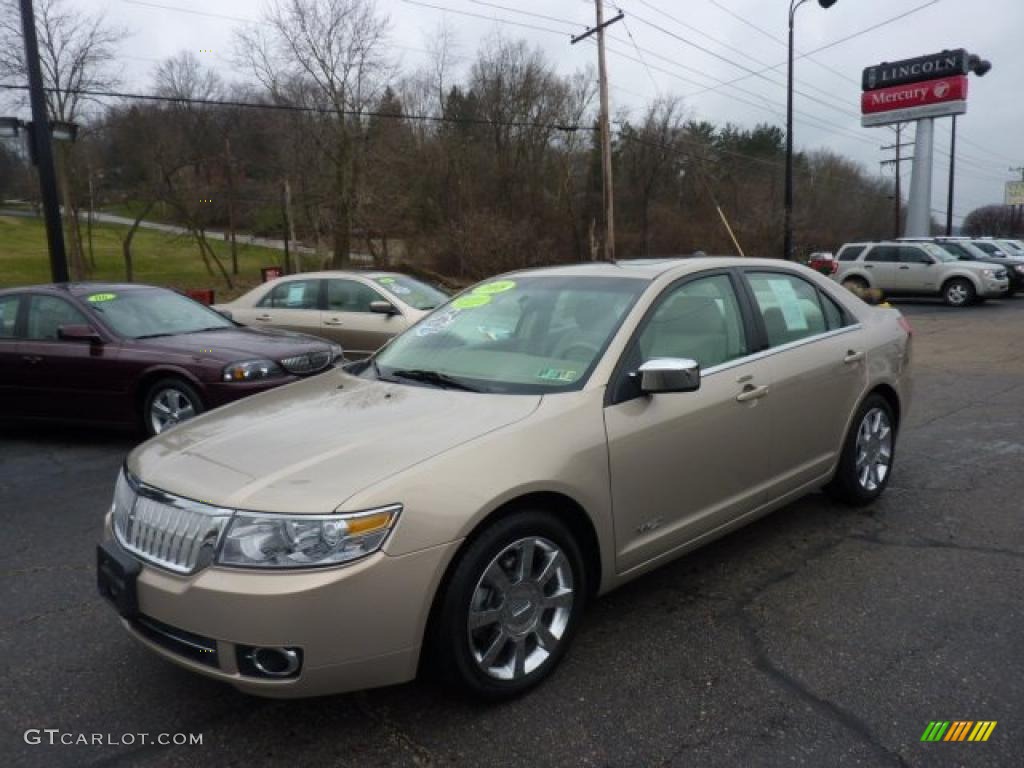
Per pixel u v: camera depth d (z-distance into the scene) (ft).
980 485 17.51
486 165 152.35
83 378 22.93
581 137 159.63
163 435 10.96
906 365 16.74
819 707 9.36
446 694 9.70
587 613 11.82
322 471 8.82
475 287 14.40
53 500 18.19
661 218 167.63
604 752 8.63
